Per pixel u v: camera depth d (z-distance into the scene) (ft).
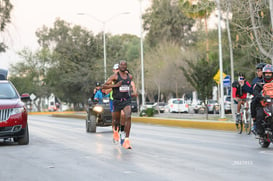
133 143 71.67
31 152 60.49
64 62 322.96
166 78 362.53
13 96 75.92
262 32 124.47
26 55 425.28
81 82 318.04
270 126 61.11
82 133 99.55
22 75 425.69
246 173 41.68
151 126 128.77
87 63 314.14
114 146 66.85
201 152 58.18
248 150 60.44
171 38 418.31
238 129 95.55
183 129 111.96
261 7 124.98
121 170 43.88
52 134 96.27
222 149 61.87
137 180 38.65
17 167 47.16
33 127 127.54
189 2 255.50
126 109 62.80
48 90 425.28
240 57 216.54
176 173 41.91
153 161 49.85
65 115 241.35
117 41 331.98
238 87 91.50
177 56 360.07
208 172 42.34
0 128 69.87
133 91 63.87
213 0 148.46
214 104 256.11
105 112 101.71
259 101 62.08
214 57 256.11
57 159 52.65
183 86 368.89
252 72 214.07
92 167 46.01
